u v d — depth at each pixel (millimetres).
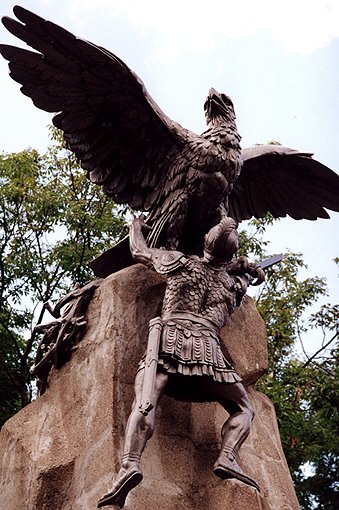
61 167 12984
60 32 5914
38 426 6246
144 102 6328
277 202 7387
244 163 7133
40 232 12688
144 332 6188
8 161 12805
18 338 12359
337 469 12711
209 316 5898
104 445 5660
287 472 6293
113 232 12570
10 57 6051
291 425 11719
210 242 6039
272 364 12844
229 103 6668
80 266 12352
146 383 5375
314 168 7191
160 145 6520
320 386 12258
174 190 6492
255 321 6812
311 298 13453
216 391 5668
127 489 5102
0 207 12734
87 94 6289
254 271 6285
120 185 6543
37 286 12484
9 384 11797
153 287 6355
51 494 5766
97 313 6383
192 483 5738
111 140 6496
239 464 6016
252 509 5391
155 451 5777
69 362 6355
